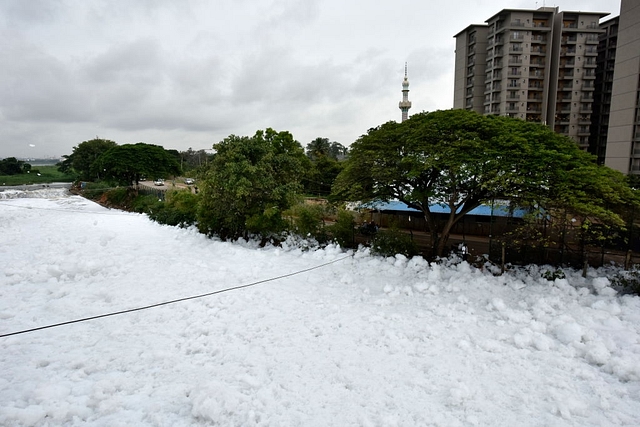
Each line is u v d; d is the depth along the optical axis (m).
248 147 28.92
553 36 56.94
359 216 34.41
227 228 31.44
